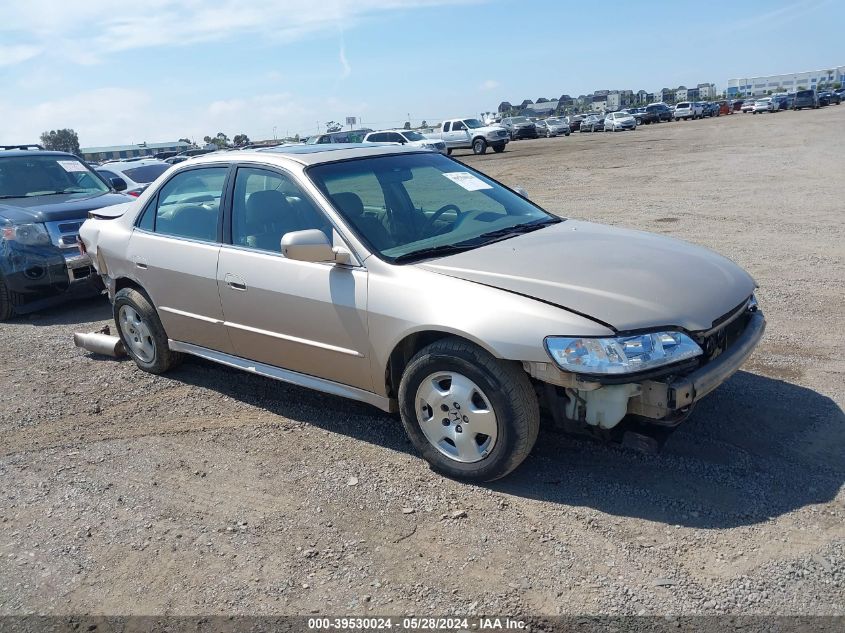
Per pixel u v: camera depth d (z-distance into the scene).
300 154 4.62
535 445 4.09
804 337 5.59
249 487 3.89
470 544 3.25
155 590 3.08
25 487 4.05
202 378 5.54
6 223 7.32
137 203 5.48
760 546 3.09
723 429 4.13
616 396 3.31
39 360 6.23
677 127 49.88
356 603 2.92
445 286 3.65
